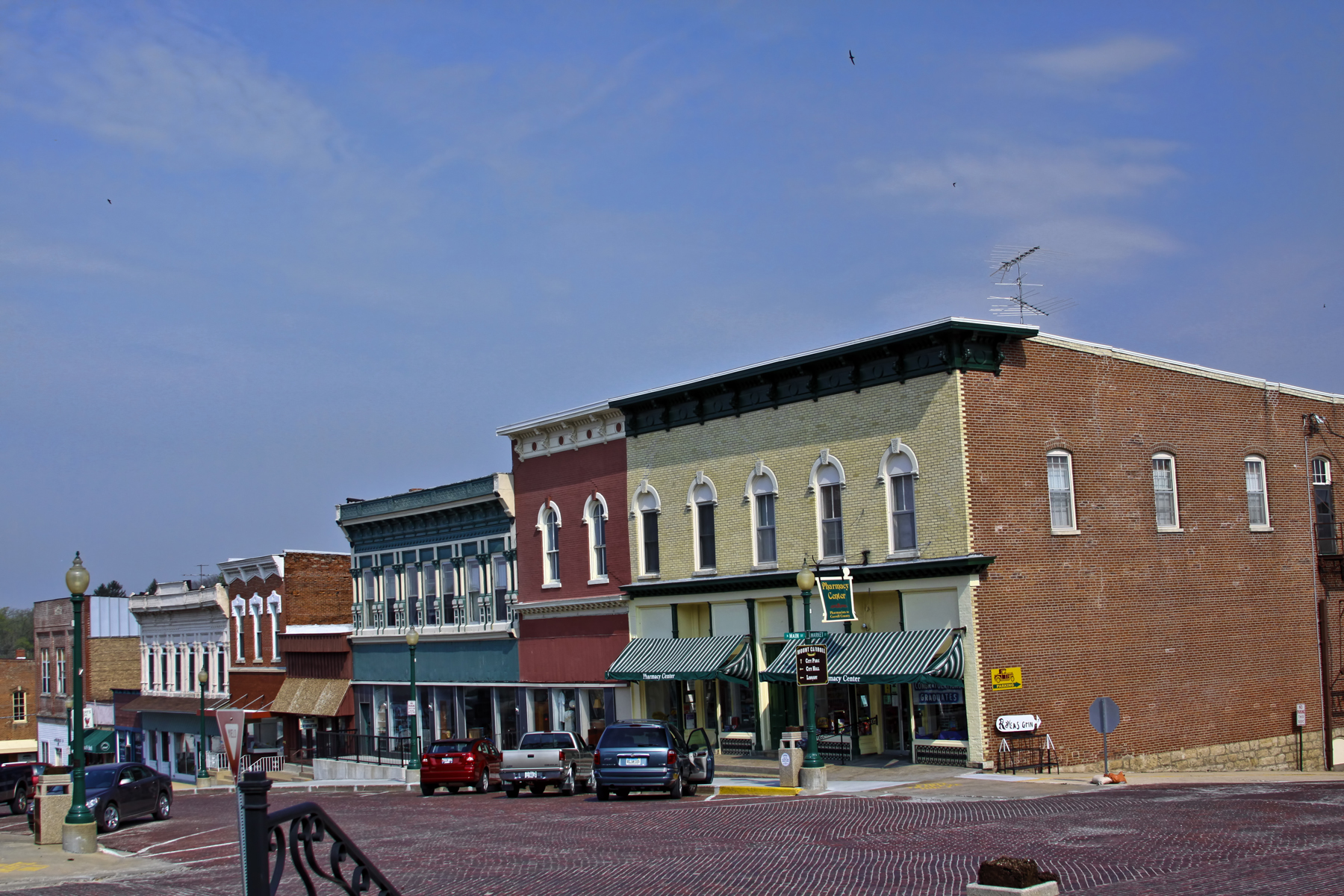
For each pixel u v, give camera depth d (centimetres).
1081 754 3136
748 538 3588
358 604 5453
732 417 3669
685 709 3869
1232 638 3519
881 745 3312
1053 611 3142
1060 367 3256
